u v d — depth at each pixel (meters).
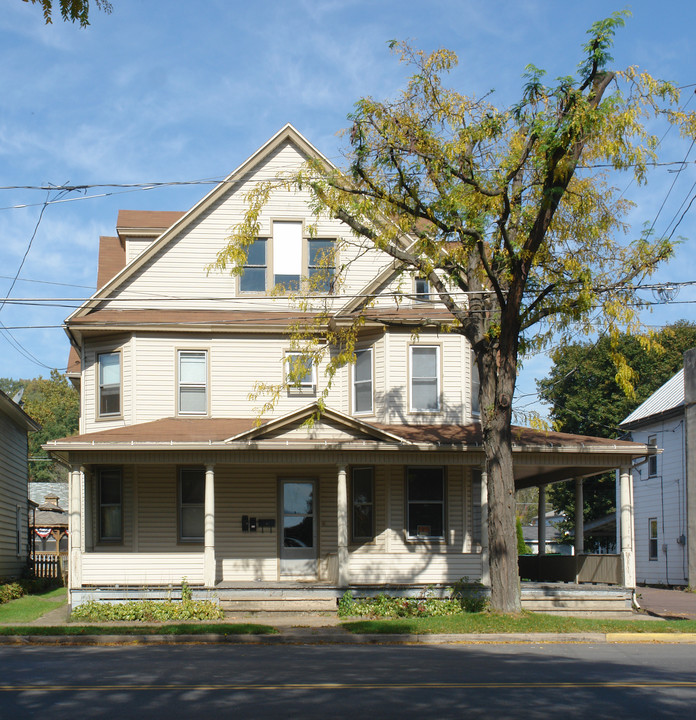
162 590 20.48
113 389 24.22
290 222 25.11
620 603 21.36
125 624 18.36
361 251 25.12
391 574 21.59
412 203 18.08
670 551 33.97
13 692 10.18
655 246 18.17
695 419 31.67
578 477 25.09
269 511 23.77
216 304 24.67
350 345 19.34
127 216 26.78
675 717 8.66
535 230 17.12
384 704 9.35
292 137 25.25
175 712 8.91
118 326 23.77
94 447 20.45
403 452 21.48
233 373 24.53
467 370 23.98
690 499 31.62
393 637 16.47
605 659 13.48
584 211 18.22
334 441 21.09
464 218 17.31
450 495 23.23
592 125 15.67
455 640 16.50
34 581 29.06
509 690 10.26
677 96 16.34
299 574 23.59
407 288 24.12
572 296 18.33
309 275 24.88
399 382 23.66
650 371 51.34
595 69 16.14
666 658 13.66
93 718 8.61
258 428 20.83
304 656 13.99
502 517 18.56
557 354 19.03
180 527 23.38
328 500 23.91
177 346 24.33
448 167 17.14
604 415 50.59
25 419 30.05
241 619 19.48
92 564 21.14
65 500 51.88
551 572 25.88
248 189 25.12
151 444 20.64
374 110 17.06
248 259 24.92
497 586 18.62
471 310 18.89
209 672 11.89
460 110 17.22
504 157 17.61
